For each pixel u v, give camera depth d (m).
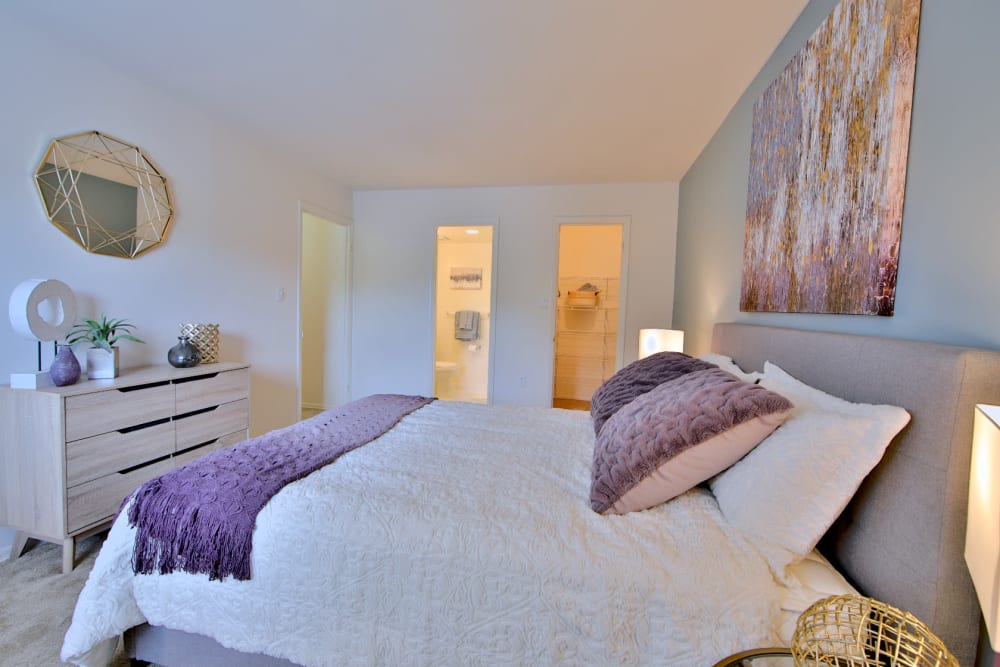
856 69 1.22
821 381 1.23
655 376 1.71
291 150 3.45
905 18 1.03
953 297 0.90
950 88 0.91
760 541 0.97
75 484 1.81
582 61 2.12
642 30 1.87
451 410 2.23
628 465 1.12
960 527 0.78
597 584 0.91
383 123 2.92
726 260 2.51
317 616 1.06
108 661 1.22
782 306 1.70
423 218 4.55
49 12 1.87
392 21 1.87
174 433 2.27
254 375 3.34
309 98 2.59
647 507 1.12
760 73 2.06
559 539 0.99
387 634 1.02
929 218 0.97
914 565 0.83
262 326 3.40
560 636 0.92
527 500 1.17
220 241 3.01
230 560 1.10
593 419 1.90
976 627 0.78
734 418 1.06
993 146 0.82
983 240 0.84
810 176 1.48
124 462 2.02
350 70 2.28
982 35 0.84
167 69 2.31
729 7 1.70
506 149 3.32
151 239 2.53
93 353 2.05
